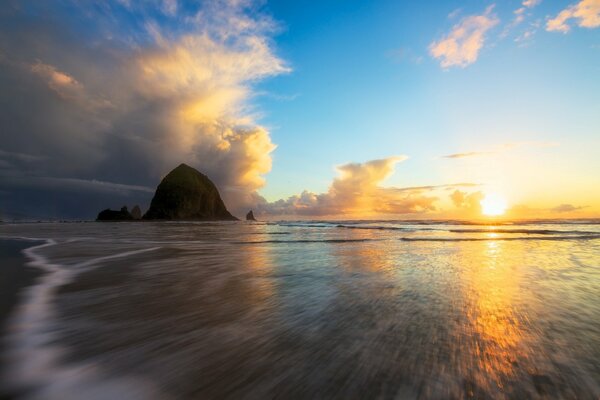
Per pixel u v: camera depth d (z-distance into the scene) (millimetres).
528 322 5031
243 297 6855
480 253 15227
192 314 5590
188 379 3234
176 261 12609
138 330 4746
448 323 5012
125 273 9883
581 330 4645
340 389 3016
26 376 3322
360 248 17938
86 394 2982
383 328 4793
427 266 11227
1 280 8750
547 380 3170
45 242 22297
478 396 2895
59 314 5582
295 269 10648
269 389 3020
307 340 4320
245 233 36969
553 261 12398
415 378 3225
